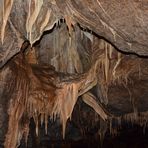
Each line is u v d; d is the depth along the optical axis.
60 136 10.68
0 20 5.00
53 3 4.75
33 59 7.38
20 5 4.94
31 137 10.04
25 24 5.20
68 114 7.52
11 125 7.23
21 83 7.01
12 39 5.59
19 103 7.16
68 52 7.24
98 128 10.38
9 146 7.34
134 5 4.48
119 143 12.27
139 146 12.27
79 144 11.89
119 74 7.22
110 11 4.68
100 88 8.08
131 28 5.15
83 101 8.97
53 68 7.55
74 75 7.43
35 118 7.63
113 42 5.90
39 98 7.41
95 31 5.56
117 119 9.71
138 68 7.14
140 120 9.77
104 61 6.88
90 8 4.67
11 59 6.61
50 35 7.02
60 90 7.46
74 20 5.19
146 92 8.26
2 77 6.63
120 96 8.46
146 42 5.60
